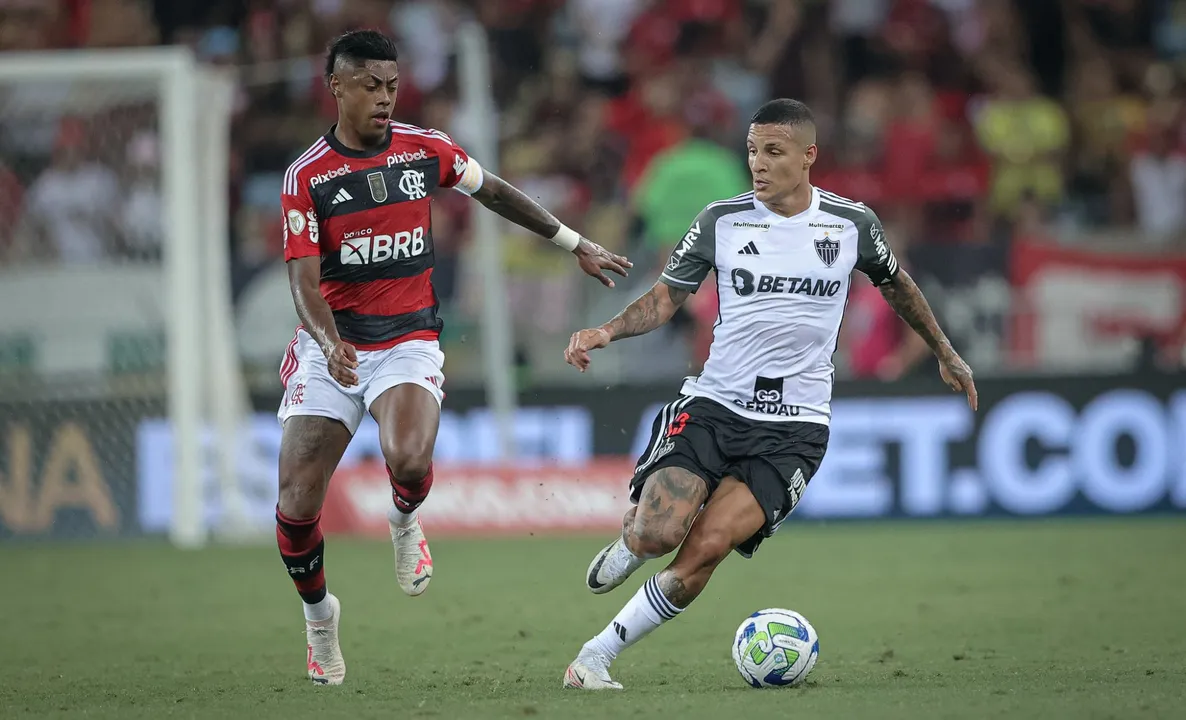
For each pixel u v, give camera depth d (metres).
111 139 51.38
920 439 48.34
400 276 21.11
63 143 51.62
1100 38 68.44
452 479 48.28
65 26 65.19
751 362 20.44
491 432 48.97
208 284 45.94
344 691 20.34
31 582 36.91
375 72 20.16
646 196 54.34
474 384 49.09
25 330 47.34
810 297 20.36
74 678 22.41
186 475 45.12
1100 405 47.84
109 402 47.25
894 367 50.62
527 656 24.31
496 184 21.75
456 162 21.33
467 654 24.61
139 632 28.23
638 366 50.22
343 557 41.66
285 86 63.09
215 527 46.56
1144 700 18.00
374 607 31.31
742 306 20.48
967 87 66.56
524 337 51.78
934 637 25.73
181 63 43.50
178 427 44.69
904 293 21.36
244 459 47.50
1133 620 27.52
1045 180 60.72
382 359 21.09
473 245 53.72
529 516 48.06
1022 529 46.03
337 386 20.91
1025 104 62.03
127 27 65.19
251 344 49.72
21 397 47.25
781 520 20.36
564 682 20.28
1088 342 49.59
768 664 19.86
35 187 51.41
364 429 48.75
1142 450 47.72
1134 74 67.50
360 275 20.88
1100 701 17.94
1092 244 50.28
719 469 20.19
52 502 47.09
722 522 19.64
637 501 20.47
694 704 18.11
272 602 32.69
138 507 47.03
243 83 60.69
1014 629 26.58
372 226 20.67
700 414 20.50
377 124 20.36
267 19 64.88
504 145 62.12
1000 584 33.62
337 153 20.52
